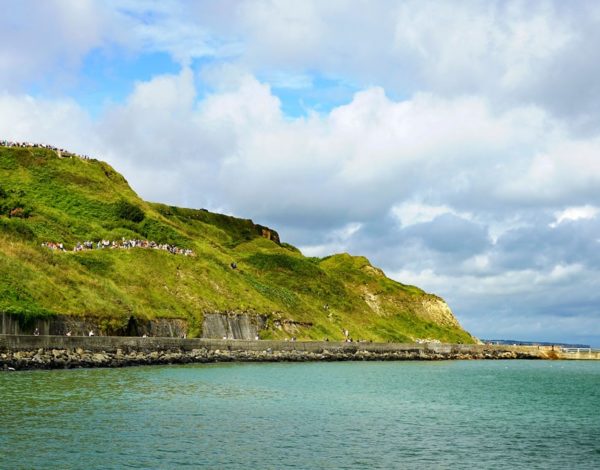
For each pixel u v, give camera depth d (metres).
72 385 50.09
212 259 134.00
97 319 82.69
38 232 108.62
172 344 83.12
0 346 59.12
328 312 157.12
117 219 132.75
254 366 84.50
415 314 190.50
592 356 170.62
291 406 46.47
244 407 44.66
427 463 30.61
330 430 37.50
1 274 76.69
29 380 51.59
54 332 74.62
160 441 32.12
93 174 145.75
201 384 57.03
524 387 72.56
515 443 36.00
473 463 30.95
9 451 28.69
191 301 109.12
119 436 32.66
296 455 30.92
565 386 75.38
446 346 150.75
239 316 114.81
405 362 123.06
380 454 31.94
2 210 111.31
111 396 45.78
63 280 86.50
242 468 28.16
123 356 71.56
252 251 189.12
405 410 47.75
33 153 141.38
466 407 51.28
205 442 32.50
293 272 172.62
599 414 48.94
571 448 34.91
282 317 127.00
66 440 31.14
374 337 156.62
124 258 109.88
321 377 72.81
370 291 192.00
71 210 128.62
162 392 49.72
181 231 144.25
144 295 101.69
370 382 70.44
